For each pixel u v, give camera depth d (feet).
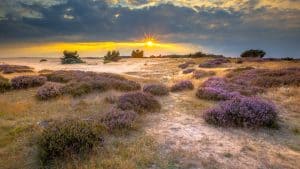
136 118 27.02
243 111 27.20
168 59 170.91
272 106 28.71
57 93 39.65
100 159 18.43
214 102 38.88
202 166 17.94
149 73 103.81
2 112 30.30
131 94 35.27
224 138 23.52
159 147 21.07
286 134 25.12
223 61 114.11
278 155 20.04
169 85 61.98
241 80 55.72
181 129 25.91
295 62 97.96
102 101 37.09
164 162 18.24
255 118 26.45
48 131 20.18
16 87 46.73
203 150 20.62
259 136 24.32
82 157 18.62
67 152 18.44
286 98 40.70
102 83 46.70
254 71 69.15
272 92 45.65
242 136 24.17
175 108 35.40
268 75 61.11
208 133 24.82
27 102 36.32
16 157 18.81
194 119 29.73
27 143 21.13
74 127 20.76
